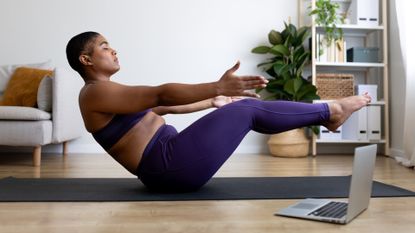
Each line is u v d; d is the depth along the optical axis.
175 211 1.31
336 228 1.10
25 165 2.71
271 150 3.46
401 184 1.91
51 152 3.65
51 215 1.27
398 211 1.30
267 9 3.82
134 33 3.73
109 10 3.72
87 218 1.23
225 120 1.46
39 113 2.70
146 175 1.53
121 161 1.54
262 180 1.99
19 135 2.69
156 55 3.75
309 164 2.82
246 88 1.28
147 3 3.74
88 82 1.52
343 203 1.37
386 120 3.45
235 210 1.33
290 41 3.49
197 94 1.30
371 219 1.20
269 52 3.59
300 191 1.67
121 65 3.73
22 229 1.11
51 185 1.83
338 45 3.54
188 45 3.77
